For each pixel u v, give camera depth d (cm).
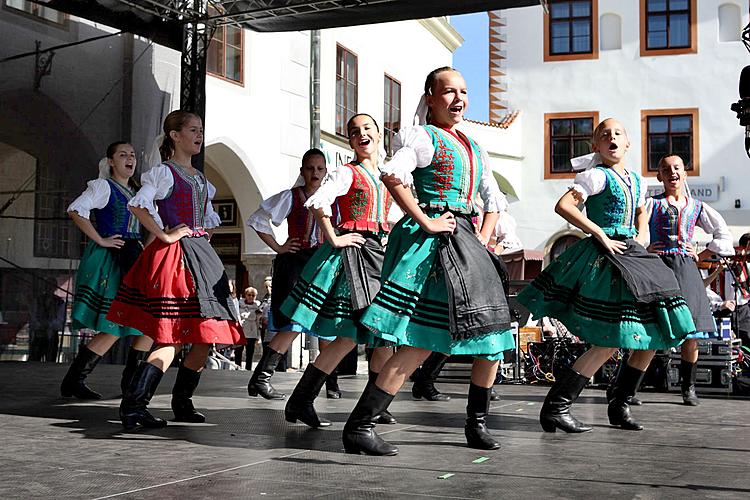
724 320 668
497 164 2027
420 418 397
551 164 2061
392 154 294
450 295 273
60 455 278
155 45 898
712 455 290
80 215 462
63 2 791
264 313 1098
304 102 1262
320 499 214
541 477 246
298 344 1216
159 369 345
